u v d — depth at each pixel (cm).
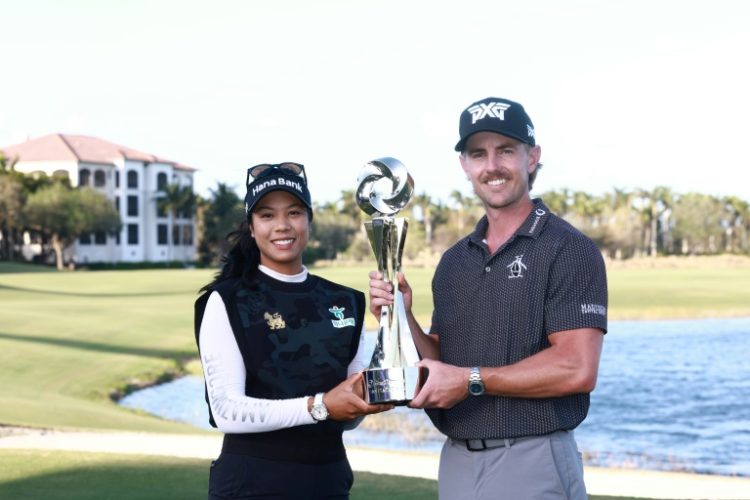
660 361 2375
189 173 13162
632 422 1521
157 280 6494
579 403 371
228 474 346
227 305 348
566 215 12675
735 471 1148
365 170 361
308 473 348
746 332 3117
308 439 349
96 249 11731
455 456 377
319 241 11744
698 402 1736
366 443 1297
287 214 357
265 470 344
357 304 372
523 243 365
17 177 10094
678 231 13400
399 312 349
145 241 12306
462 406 368
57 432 1120
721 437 1389
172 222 12481
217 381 344
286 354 350
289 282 361
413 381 336
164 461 830
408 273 7006
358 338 367
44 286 5491
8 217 9938
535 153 382
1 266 8725
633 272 8038
